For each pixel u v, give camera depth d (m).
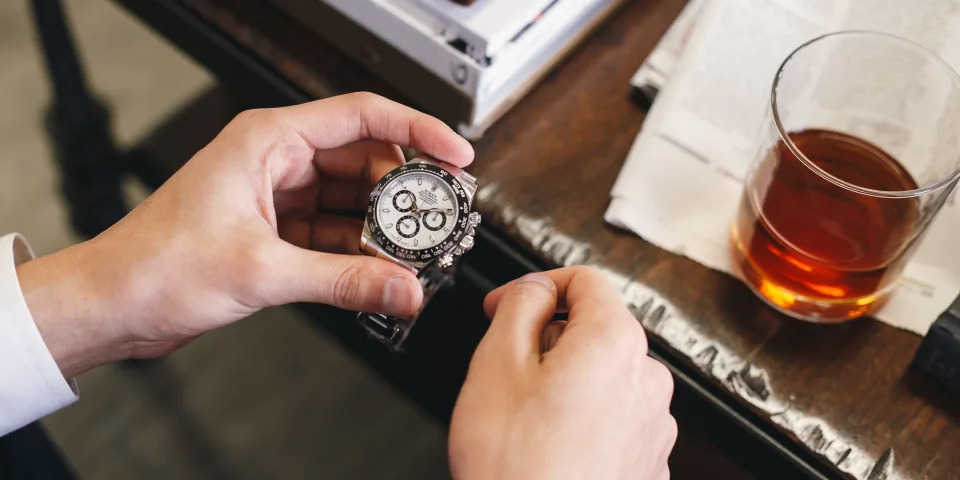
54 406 0.41
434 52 0.42
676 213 0.43
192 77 0.87
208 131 0.78
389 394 0.72
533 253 0.42
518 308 0.36
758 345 0.40
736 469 0.51
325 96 0.46
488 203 0.43
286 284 0.37
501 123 0.45
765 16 0.46
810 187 0.37
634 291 0.41
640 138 0.44
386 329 0.42
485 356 0.35
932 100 0.40
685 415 0.41
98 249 0.38
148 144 0.78
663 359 0.41
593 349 0.34
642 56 0.47
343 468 0.69
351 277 0.37
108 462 0.69
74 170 0.79
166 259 0.37
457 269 0.44
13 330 0.38
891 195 0.35
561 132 0.45
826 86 0.41
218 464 0.69
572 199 0.43
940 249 0.41
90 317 0.38
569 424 0.33
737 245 0.41
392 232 0.40
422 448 0.70
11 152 0.81
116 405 0.71
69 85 0.78
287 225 0.46
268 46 0.47
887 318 0.41
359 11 0.43
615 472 0.34
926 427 0.39
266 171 0.39
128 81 0.87
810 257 0.38
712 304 0.41
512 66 0.43
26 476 0.46
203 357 0.73
